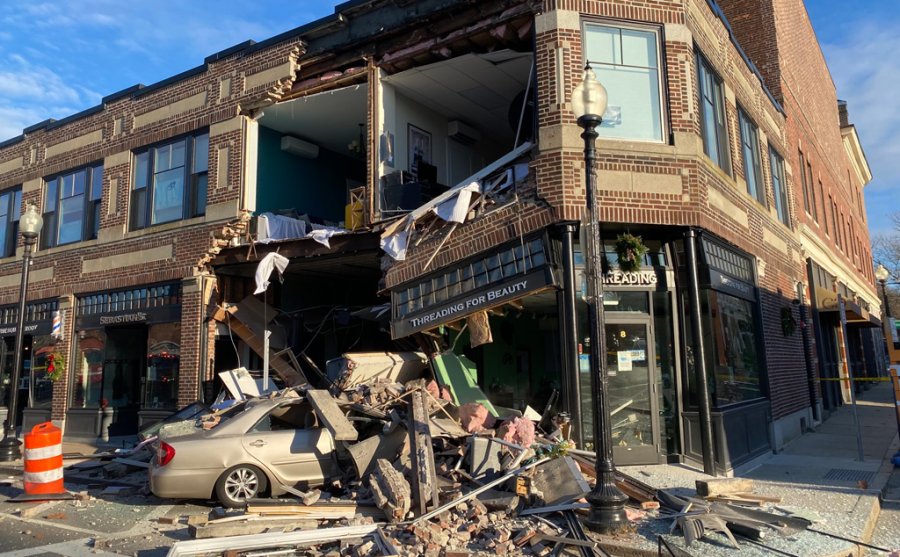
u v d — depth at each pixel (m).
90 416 16.50
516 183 10.79
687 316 10.73
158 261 15.74
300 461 8.71
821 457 12.10
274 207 15.97
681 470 10.07
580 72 10.55
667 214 10.46
